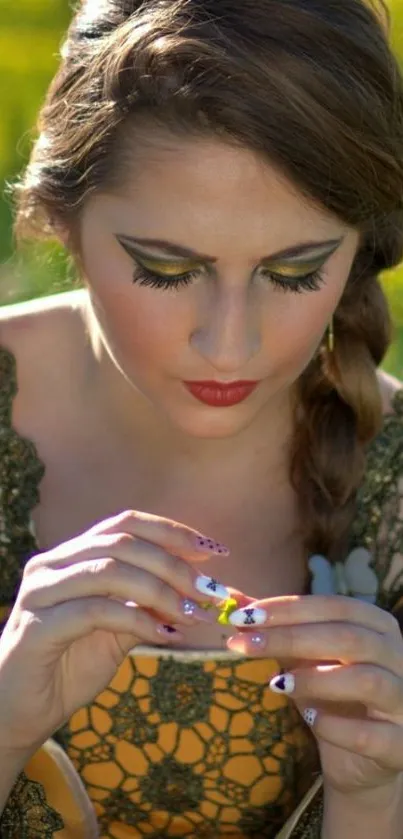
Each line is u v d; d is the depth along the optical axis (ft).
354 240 4.37
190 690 4.77
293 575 4.91
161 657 4.76
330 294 4.35
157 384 4.40
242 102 4.11
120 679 4.77
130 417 4.86
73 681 4.44
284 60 4.14
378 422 4.83
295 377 4.44
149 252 4.24
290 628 4.33
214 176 4.15
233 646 4.33
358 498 4.86
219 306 4.25
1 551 4.83
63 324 4.95
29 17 12.21
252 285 4.26
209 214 4.17
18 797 4.70
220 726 4.79
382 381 4.99
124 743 4.80
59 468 4.91
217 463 4.87
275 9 4.17
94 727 4.80
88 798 4.71
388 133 4.28
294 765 4.82
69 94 4.37
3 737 4.41
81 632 4.31
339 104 4.17
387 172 4.30
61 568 4.34
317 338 4.40
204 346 4.27
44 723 4.42
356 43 4.21
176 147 4.15
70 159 4.35
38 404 4.92
